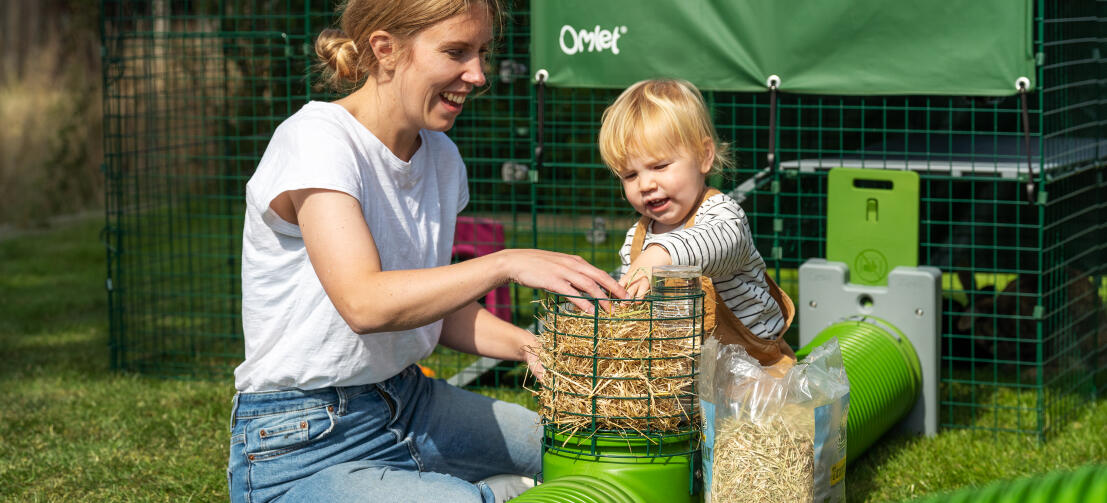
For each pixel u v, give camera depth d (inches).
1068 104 198.1
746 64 173.3
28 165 460.1
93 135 472.1
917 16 161.9
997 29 157.9
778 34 170.6
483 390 201.9
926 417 168.6
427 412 115.1
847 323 166.4
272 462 104.2
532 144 192.4
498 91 304.5
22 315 279.3
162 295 259.9
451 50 99.8
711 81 175.9
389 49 101.0
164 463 163.2
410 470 109.7
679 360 100.4
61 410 191.6
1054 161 177.3
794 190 212.2
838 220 171.5
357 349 103.6
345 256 94.6
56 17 494.0
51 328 265.0
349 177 97.8
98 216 453.7
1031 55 156.9
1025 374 209.6
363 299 93.0
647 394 99.6
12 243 398.0
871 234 169.5
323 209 96.1
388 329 94.7
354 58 104.1
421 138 112.1
